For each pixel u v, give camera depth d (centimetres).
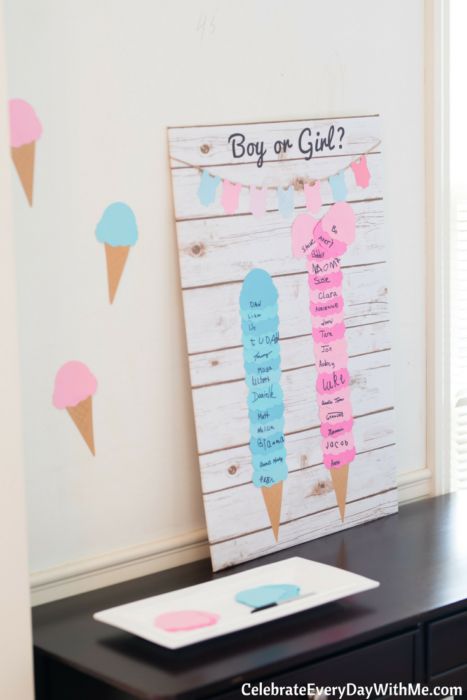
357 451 247
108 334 206
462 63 274
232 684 165
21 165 190
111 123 203
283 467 230
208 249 216
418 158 264
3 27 168
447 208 269
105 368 206
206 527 225
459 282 280
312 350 236
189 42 213
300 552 228
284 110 232
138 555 212
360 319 247
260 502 225
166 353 215
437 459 273
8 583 175
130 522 212
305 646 175
